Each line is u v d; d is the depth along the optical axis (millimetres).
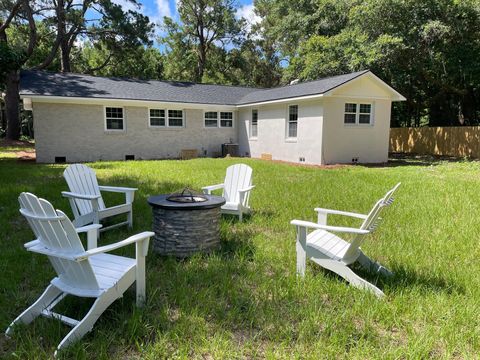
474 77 16344
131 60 28703
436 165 13008
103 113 14461
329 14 20344
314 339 2219
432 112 22000
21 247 3824
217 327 2326
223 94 18344
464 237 4238
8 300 2672
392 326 2406
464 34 15492
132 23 23500
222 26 29516
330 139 12984
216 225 3801
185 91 17422
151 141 15664
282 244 4016
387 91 13812
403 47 15023
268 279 3059
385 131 14281
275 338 2234
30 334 2205
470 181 8641
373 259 3643
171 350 2104
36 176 8984
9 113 20141
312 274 3191
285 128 14531
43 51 25812
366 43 16094
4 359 2004
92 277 2201
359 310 2549
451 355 2096
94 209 4238
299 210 5609
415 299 2691
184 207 3520
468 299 2707
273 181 8461
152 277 3059
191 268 3279
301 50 22062
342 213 3576
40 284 2947
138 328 2238
